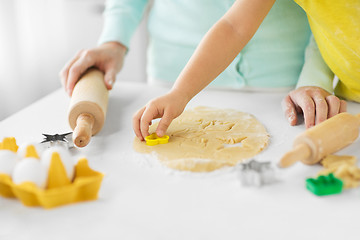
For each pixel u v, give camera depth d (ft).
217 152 2.12
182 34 3.33
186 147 2.18
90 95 2.42
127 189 1.81
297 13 3.07
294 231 1.52
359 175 1.78
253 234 1.51
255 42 3.11
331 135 1.93
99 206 1.69
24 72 4.77
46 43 5.08
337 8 2.38
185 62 3.38
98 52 2.98
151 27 3.54
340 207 1.65
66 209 1.67
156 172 1.95
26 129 2.50
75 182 1.66
